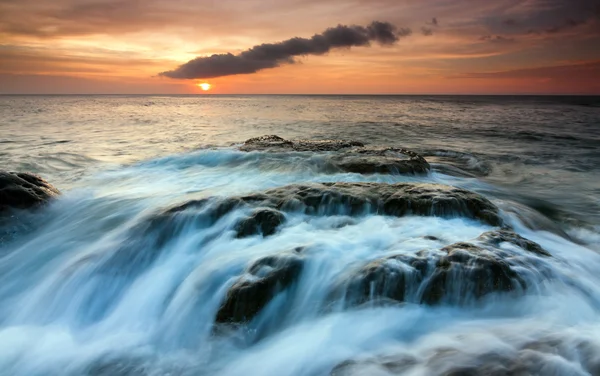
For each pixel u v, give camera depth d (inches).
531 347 156.1
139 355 191.8
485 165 639.8
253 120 1694.1
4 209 325.4
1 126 1259.8
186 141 946.1
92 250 278.5
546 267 209.5
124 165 576.4
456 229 268.4
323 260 224.7
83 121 1568.7
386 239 251.9
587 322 180.5
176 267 251.4
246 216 281.4
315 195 311.4
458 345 163.3
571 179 554.9
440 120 1694.1
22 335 210.7
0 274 268.4
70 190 419.5
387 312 189.6
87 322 226.4
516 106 3575.3
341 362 165.2
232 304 201.8
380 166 462.6
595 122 1561.3
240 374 172.2
